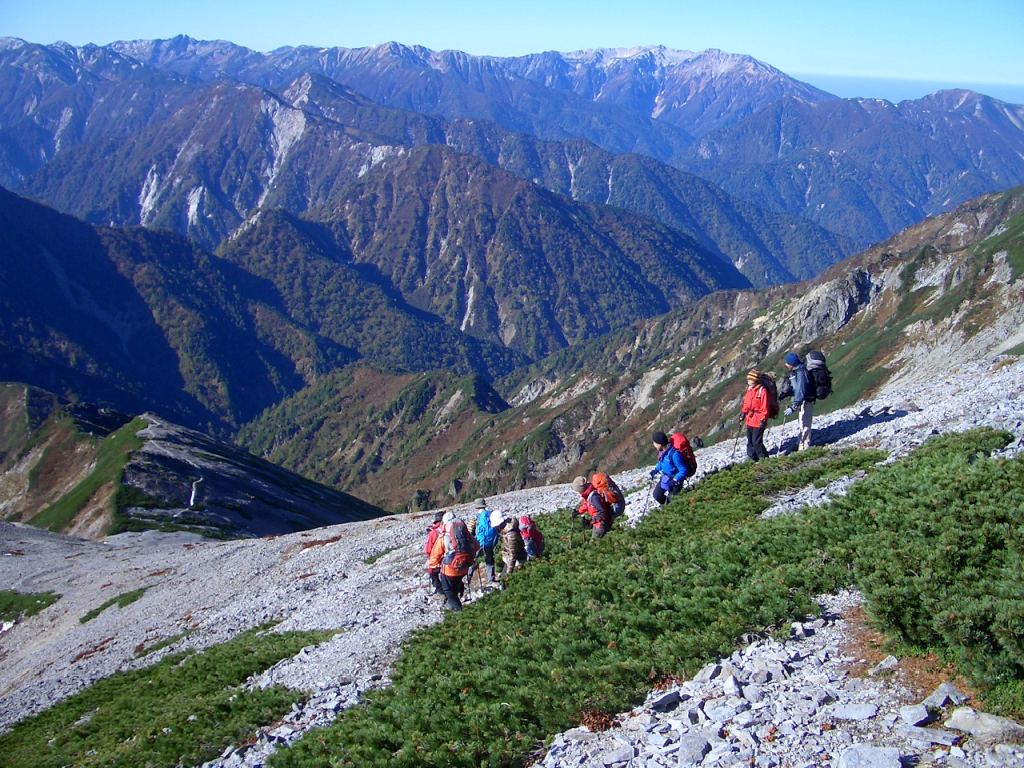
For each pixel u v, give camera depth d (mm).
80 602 58469
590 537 22375
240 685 21891
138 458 132250
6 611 62688
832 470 20750
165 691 24984
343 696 16891
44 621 57531
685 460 22828
